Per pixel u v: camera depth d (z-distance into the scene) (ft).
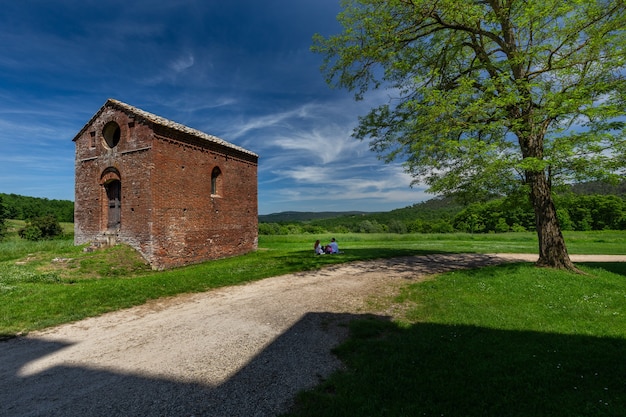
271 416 11.78
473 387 13.29
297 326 22.06
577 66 34.12
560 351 16.84
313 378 14.74
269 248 84.64
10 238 126.72
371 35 40.19
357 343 18.37
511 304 25.91
